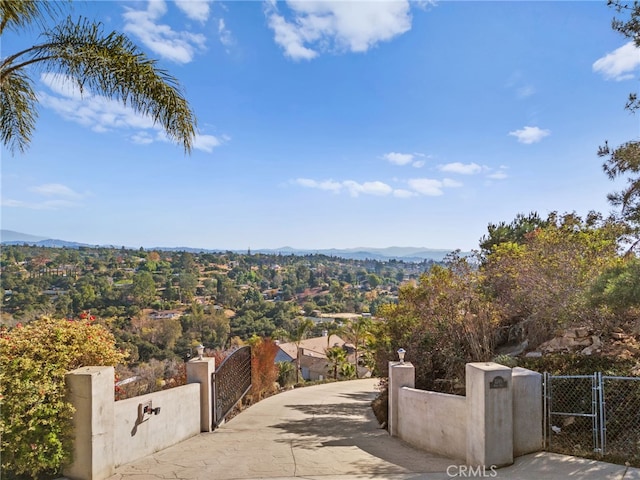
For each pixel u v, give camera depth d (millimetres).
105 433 4016
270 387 13250
